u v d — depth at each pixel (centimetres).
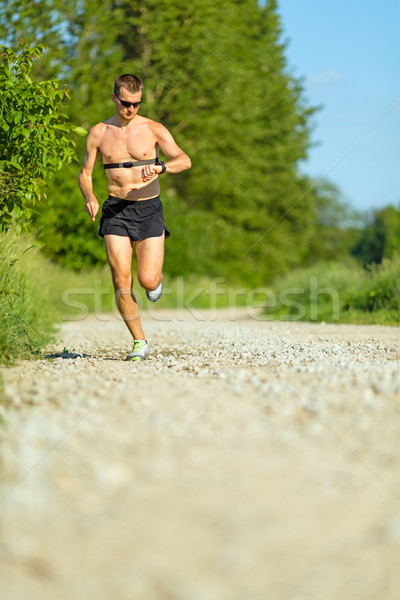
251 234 9275
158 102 8025
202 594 420
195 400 867
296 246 9969
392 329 2520
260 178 8988
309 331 2417
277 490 570
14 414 793
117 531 502
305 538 490
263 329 2572
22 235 1792
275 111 9362
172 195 8144
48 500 554
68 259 4972
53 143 1577
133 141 1434
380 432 713
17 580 438
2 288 1509
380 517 523
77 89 6088
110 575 443
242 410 809
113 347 1912
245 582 435
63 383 1017
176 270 7425
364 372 1044
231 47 8469
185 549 475
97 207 1428
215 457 645
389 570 450
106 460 636
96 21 6419
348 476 600
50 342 1962
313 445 679
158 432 721
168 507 538
